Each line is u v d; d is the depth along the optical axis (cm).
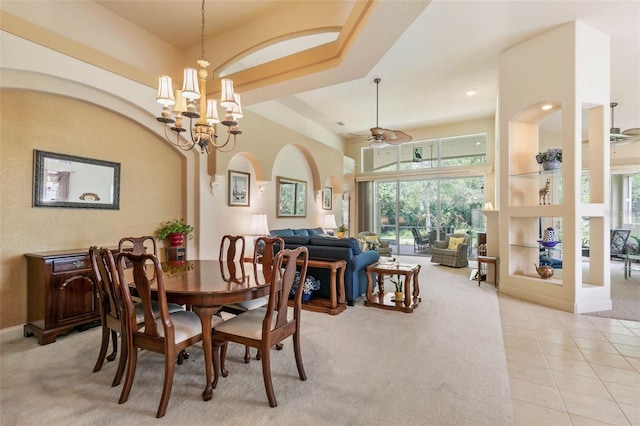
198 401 201
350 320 352
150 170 422
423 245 933
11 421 180
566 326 329
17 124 301
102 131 369
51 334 291
